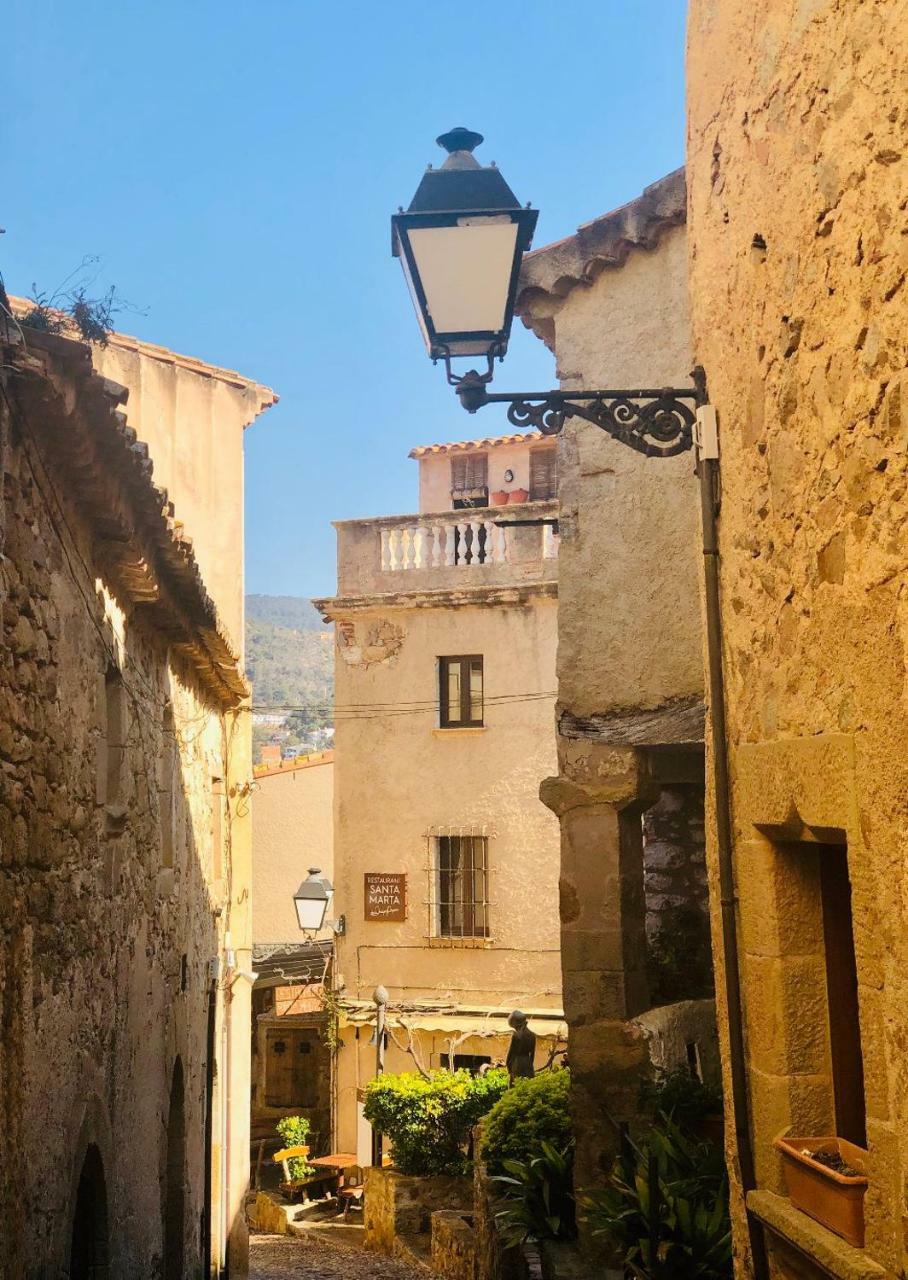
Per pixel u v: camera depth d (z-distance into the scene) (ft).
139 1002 28.17
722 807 15.96
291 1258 53.26
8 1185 17.07
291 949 87.51
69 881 21.13
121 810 24.95
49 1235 19.35
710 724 16.69
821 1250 12.19
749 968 14.97
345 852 68.03
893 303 10.38
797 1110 14.10
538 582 65.26
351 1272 46.42
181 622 30.55
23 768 18.20
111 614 24.94
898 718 10.46
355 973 67.10
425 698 67.31
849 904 14.42
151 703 30.37
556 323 28.99
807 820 12.73
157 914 31.07
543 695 65.51
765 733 14.37
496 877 65.36
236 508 49.83
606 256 28.02
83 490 20.89
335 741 68.80
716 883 16.66
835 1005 14.26
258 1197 68.74
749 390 14.76
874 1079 11.24
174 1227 34.68
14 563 17.58
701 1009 29.73
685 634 26.94
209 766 43.91
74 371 17.69
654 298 27.91
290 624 582.35
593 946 27.07
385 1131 53.98
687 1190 22.93
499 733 66.03
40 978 19.04
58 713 20.34
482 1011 64.34
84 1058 22.13
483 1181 35.94
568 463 28.40
